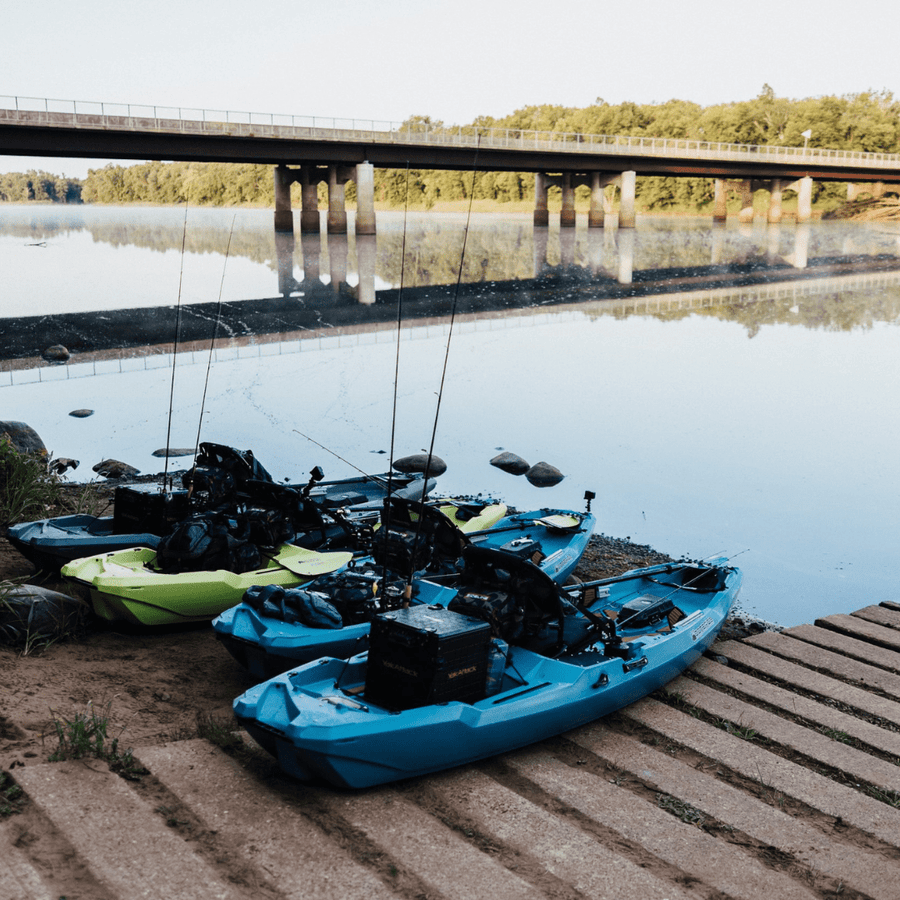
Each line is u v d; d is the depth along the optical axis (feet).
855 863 16.55
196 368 82.69
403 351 93.04
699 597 29.19
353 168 239.30
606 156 248.52
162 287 142.31
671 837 16.85
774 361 91.66
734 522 45.03
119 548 30.35
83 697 21.72
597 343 100.94
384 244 224.12
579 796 18.31
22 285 144.15
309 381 77.82
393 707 18.99
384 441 58.80
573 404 71.51
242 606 24.27
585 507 46.70
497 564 21.95
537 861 15.42
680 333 108.17
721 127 452.76
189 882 13.38
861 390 78.28
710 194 419.54
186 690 23.35
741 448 59.31
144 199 638.53
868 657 27.99
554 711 20.53
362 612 25.12
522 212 439.63
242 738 19.57
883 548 41.73
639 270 175.01
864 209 370.94
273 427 61.87
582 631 23.71
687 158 261.24
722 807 18.38
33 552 30.01
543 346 98.27
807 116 435.12
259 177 431.43
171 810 15.93
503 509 37.24
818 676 26.20
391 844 15.48
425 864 14.84
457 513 36.81
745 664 27.02
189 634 27.78
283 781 17.80
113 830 14.57
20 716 19.38
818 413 69.77
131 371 81.10
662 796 18.76
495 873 14.64
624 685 22.48
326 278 155.74
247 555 28.81
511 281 155.22
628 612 26.61
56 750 17.44
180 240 242.78
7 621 24.95
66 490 44.57
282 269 169.58
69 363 84.33
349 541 32.35
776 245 234.79
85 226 325.62
